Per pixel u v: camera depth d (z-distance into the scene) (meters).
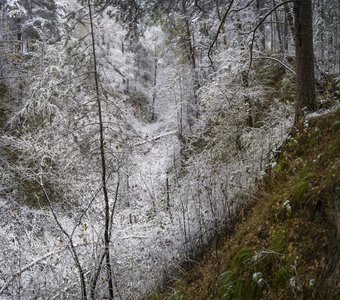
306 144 5.79
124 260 5.80
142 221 7.74
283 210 4.31
